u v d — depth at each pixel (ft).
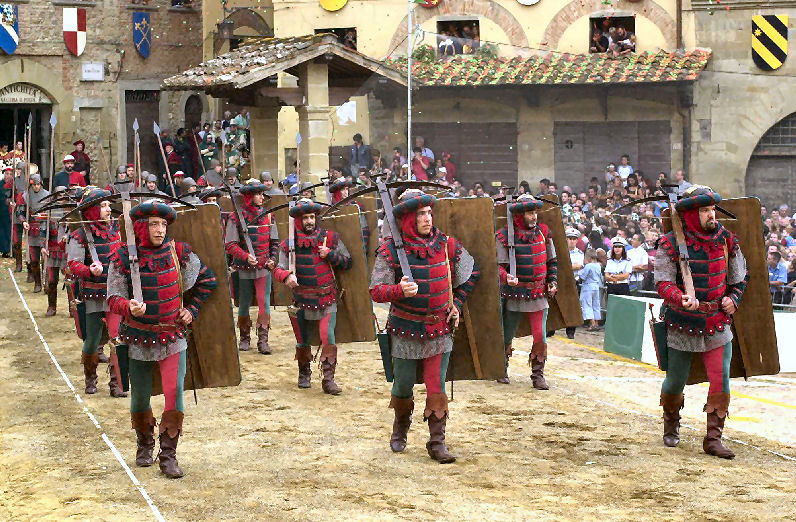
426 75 74.69
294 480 29.45
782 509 26.76
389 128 75.61
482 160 73.97
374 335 42.70
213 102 117.19
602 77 72.38
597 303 56.70
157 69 115.75
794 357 45.91
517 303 42.19
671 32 81.35
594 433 35.01
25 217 72.79
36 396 40.81
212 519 26.12
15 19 108.17
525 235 42.27
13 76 108.58
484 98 73.51
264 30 106.52
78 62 111.75
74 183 79.51
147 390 30.58
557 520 25.85
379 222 50.26
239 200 49.52
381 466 30.89
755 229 33.96
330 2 91.35
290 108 93.40
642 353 48.47
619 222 59.93
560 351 51.24
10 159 91.61
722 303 32.37
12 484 29.50
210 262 31.50
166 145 99.76
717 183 72.59
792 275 53.47
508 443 33.58
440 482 29.25
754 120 72.90
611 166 72.43
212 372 31.71
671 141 72.95
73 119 111.75
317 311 41.09
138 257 29.66
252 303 50.29
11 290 71.26
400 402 32.42
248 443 33.55
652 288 55.57
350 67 77.10
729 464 31.32
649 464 31.17
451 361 33.53
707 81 73.26
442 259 31.71
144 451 31.12
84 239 39.83
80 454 32.48
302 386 41.91
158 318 29.84
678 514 26.32
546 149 73.46
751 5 76.84
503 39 85.92
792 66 75.77
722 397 32.60
